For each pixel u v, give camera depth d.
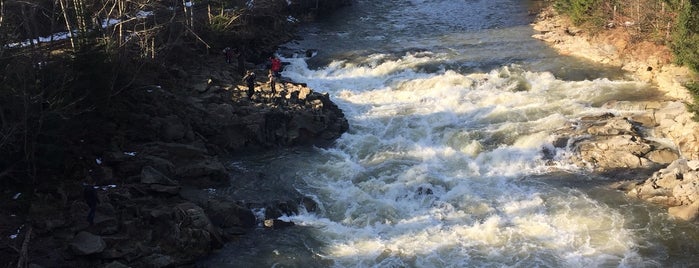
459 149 35.16
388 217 28.89
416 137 37.00
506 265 24.84
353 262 25.56
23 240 24.42
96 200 25.69
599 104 39.31
